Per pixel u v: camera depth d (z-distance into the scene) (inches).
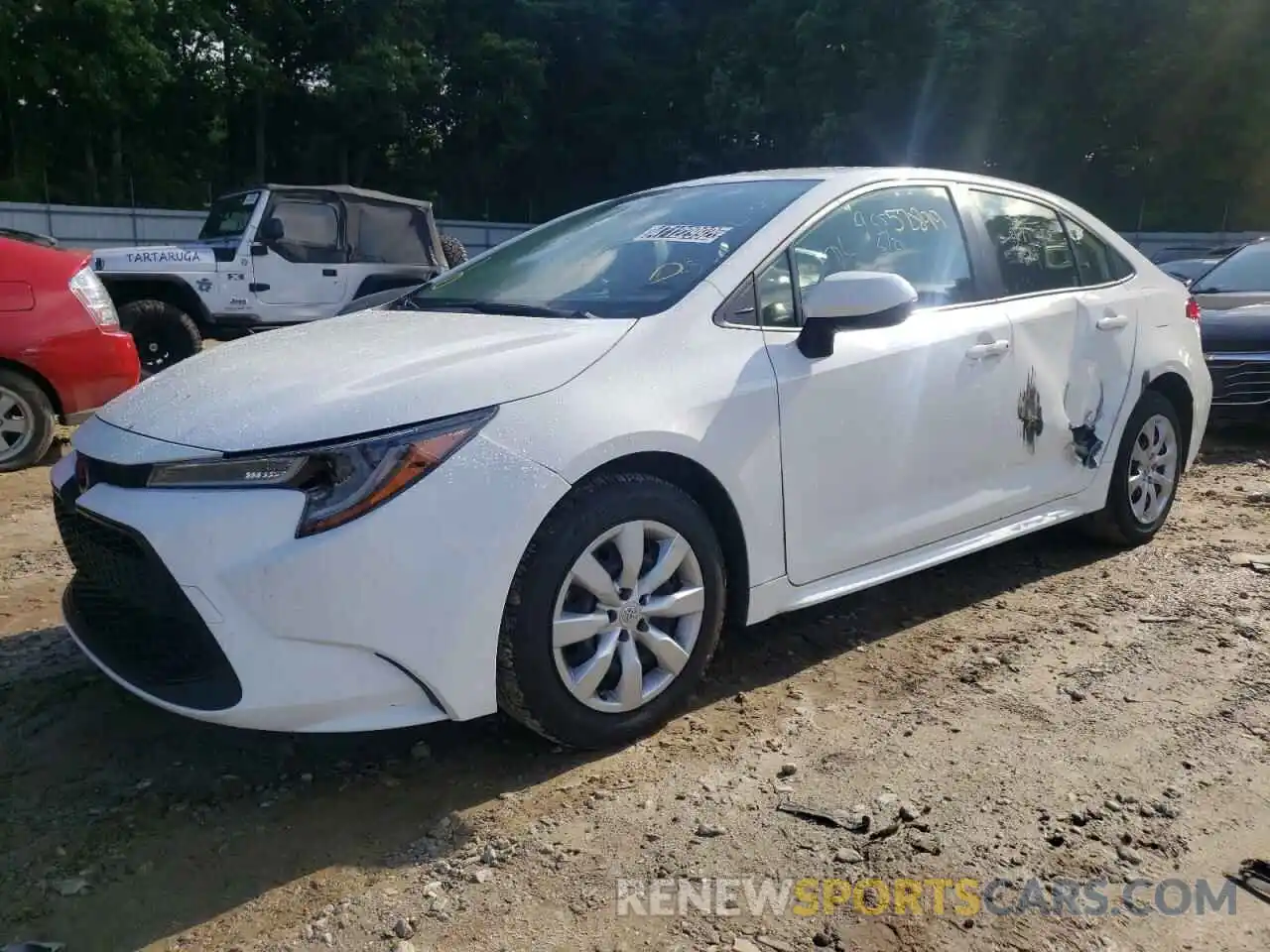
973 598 167.8
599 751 119.2
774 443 128.6
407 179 1471.5
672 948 87.8
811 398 132.3
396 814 108.0
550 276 147.9
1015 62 1067.3
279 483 101.8
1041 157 1138.7
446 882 96.9
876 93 1087.6
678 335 125.3
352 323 141.5
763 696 133.2
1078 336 172.1
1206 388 201.3
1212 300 325.7
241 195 453.1
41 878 97.5
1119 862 99.0
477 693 107.0
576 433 111.0
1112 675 138.8
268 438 103.0
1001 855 100.1
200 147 1380.4
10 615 160.6
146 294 415.2
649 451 116.5
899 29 1092.5
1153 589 171.2
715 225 144.0
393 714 105.6
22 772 116.0
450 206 1510.8
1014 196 174.4
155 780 114.5
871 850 100.8
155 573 102.4
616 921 91.3
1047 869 98.0
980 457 156.1
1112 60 1067.9
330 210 449.1
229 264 423.5
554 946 88.4
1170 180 1130.7
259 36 1310.3
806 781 112.9
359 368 113.5
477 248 1218.6
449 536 103.9
